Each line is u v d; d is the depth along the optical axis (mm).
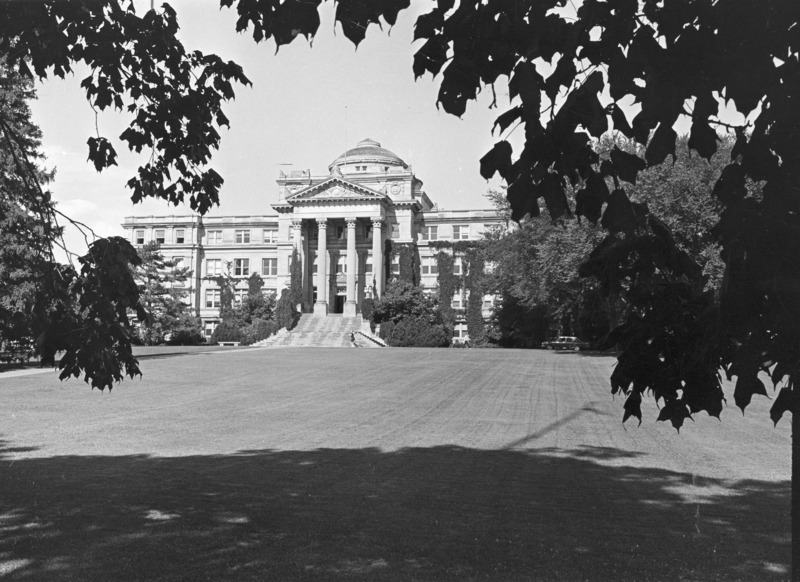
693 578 6727
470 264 79375
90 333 6672
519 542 7938
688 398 4305
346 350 52906
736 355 3664
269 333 74188
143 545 7734
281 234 88438
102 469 12336
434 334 67812
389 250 82125
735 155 3609
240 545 7770
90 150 7730
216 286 93688
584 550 7621
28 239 7168
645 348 4453
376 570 6953
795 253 3324
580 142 3326
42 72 7023
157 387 27281
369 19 3490
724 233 3586
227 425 18141
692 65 3076
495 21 3271
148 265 73875
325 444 15195
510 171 3545
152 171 8109
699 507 9680
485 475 11820
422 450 14398
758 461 13430
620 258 4559
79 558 7297
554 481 11367
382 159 95438
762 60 3100
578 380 30688
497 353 49312
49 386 26781
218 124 7859
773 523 8820
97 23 6910
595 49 3365
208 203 8359
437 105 3588
